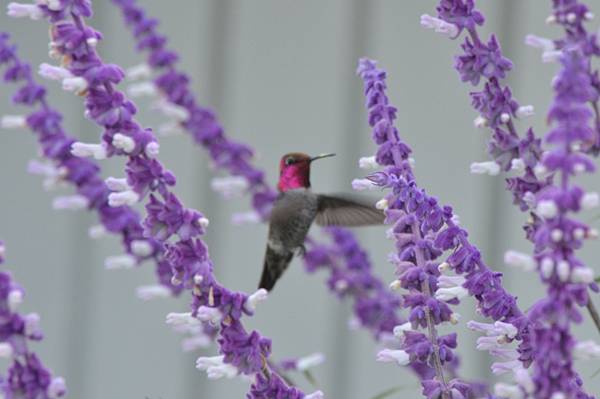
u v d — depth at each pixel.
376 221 8.99
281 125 16.22
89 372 17.23
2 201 17.34
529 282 14.21
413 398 15.58
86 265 17.30
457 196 15.38
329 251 9.41
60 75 5.92
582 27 5.37
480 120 6.00
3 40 6.90
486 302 5.60
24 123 7.39
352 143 15.97
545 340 4.72
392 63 15.78
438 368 5.83
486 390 5.83
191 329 7.95
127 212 7.82
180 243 6.02
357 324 9.11
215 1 16.27
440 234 5.71
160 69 8.95
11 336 4.98
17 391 5.07
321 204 9.19
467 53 5.99
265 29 16.30
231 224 16.11
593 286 5.25
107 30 16.19
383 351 5.92
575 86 4.46
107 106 5.94
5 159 17.25
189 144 16.05
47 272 17.38
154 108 9.00
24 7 5.95
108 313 17.20
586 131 4.45
